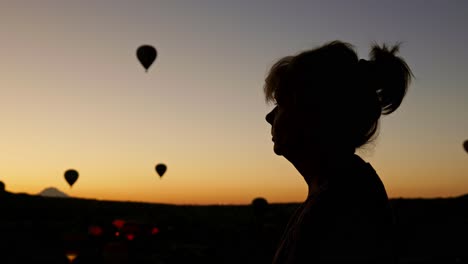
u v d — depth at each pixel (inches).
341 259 43.8
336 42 55.8
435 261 764.6
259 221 1309.1
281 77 55.4
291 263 45.4
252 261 852.0
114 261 692.7
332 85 52.3
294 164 55.7
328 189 47.8
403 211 1498.5
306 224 46.1
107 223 871.1
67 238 767.7
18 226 1306.6
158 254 791.1
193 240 1171.3
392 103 55.9
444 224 1322.6
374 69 54.8
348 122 52.6
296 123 53.8
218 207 2834.6
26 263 826.8
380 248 45.4
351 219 45.4
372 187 49.2
